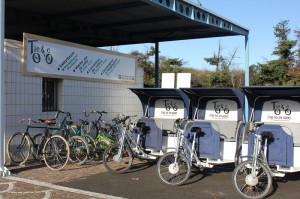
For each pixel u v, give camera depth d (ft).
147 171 26.55
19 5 37.19
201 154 24.21
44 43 30.25
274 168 21.79
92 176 24.81
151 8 37.58
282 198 20.18
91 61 35.50
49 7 37.99
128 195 20.51
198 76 100.89
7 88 27.27
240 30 47.60
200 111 28.12
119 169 26.12
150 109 30.35
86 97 34.96
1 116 23.73
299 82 87.86
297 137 24.22
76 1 35.63
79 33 45.62
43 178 23.93
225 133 27.04
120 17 41.98
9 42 27.53
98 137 30.94
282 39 98.94
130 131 27.04
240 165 20.51
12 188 21.15
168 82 37.70
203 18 38.73
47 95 31.30
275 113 25.16
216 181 23.88
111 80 38.19
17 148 27.76
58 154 26.58
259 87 22.85
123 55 40.14
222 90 25.32
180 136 23.44
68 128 28.94
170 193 21.02
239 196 20.53
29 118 27.43
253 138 21.89
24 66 28.35
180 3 34.73
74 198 19.40
